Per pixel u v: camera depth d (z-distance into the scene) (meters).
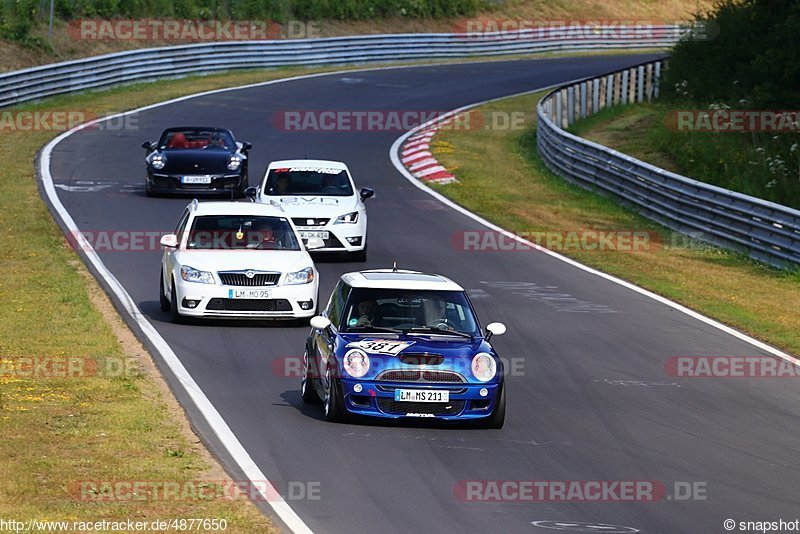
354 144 134.25
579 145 117.19
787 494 36.31
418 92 177.00
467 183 115.12
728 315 67.44
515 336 59.88
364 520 31.88
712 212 93.38
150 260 75.69
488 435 42.16
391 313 44.84
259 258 60.28
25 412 41.09
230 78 177.50
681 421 45.38
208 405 44.12
